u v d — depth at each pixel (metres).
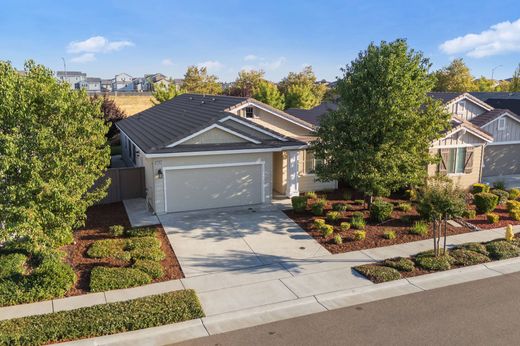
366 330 9.07
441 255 12.88
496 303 10.24
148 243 13.49
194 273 11.91
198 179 17.52
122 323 8.93
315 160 21.00
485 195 17.53
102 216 16.88
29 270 11.48
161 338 8.77
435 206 12.66
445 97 26.14
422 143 16.06
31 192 10.16
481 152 21.20
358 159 15.45
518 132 24.92
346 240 14.48
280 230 15.49
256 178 18.48
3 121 10.04
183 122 20.25
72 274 11.02
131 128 24.72
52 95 10.30
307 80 58.12
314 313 9.84
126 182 19.20
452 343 8.57
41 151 10.18
